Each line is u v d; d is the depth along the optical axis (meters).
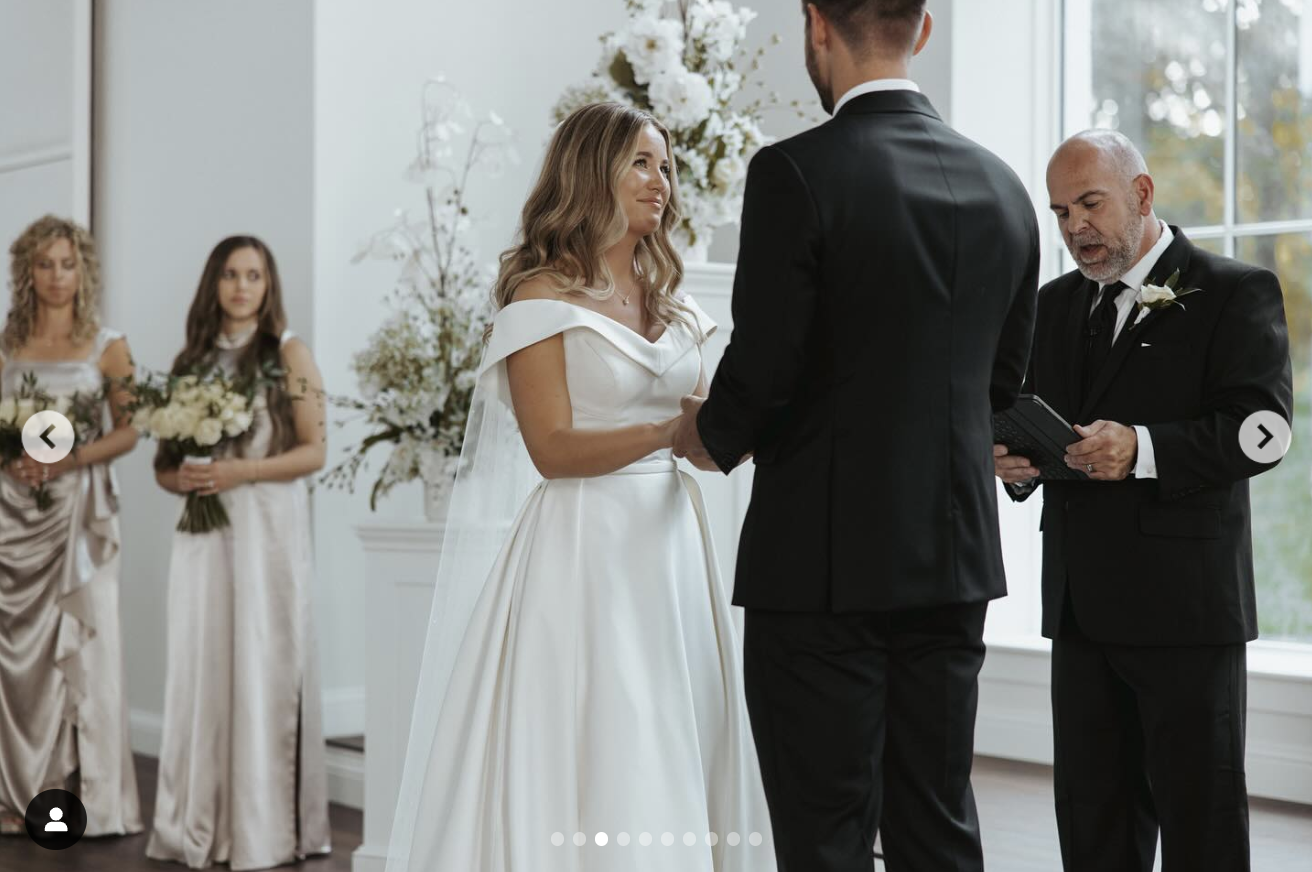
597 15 6.61
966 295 2.21
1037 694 5.51
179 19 6.21
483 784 2.64
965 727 2.27
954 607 2.25
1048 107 5.86
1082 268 2.87
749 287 2.14
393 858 3.03
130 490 6.34
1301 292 5.27
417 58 5.98
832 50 2.29
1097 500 2.83
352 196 5.79
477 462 3.04
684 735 2.65
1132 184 2.80
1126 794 2.91
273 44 5.82
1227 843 2.73
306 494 4.70
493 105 6.22
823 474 2.19
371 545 4.20
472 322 4.45
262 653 4.47
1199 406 2.78
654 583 2.68
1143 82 5.65
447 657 3.03
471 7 6.14
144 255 6.36
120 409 4.96
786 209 2.11
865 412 2.16
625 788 2.57
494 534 3.03
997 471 2.90
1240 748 2.76
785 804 2.25
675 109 4.17
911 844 2.27
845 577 2.16
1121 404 2.85
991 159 2.30
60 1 6.58
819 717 2.21
